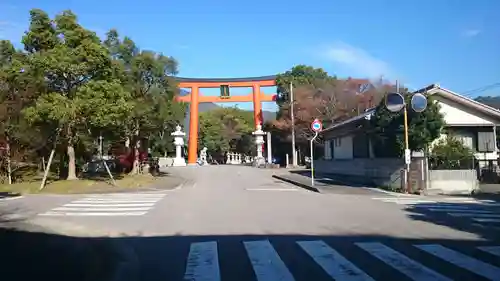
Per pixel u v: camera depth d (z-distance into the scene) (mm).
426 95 23219
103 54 25953
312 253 8742
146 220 13727
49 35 26094
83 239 10625
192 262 8172
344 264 7848
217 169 54375
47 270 7578
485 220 13258
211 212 15312
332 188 25016
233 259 8344
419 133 22859
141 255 8820
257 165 62094
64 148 31875
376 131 26625
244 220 13312
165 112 35156
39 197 22016
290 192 23812
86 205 18094
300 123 55531
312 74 64125
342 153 36500
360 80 53594
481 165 26953
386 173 25234
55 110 24188
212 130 89688
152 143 57781
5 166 30016
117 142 42812
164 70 34562
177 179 35875
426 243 9695
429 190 21984
